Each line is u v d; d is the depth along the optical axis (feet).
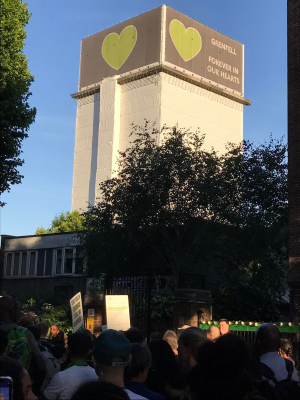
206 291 41.42
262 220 75.92
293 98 50.14
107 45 338.95
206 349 8.82
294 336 38.17
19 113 61.72
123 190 76.33
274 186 77.82
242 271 74.74
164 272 78.38
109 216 74.90
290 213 48.34
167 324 48.29
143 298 48.08
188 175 76.07
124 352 11.97
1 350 14.55
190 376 8.78
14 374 11.22
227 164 79.25
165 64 306.35
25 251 131.34
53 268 123.95
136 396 12.43
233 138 339.98
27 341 19.19
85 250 78.43
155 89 306.96
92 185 333.62
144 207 73.36
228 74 342.03
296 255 47.21
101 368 12.01
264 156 79.71
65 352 24.14
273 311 68.03
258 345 15.42
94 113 341.41
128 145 314.35
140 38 321.32
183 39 320.09
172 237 78.38
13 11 63.72
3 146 60.64
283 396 12.32
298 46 50.85
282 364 15.06
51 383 15.53
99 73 339.98
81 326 35.42
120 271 75.20
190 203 74.69
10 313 19.61
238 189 78.43
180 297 40.73
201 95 324.39
